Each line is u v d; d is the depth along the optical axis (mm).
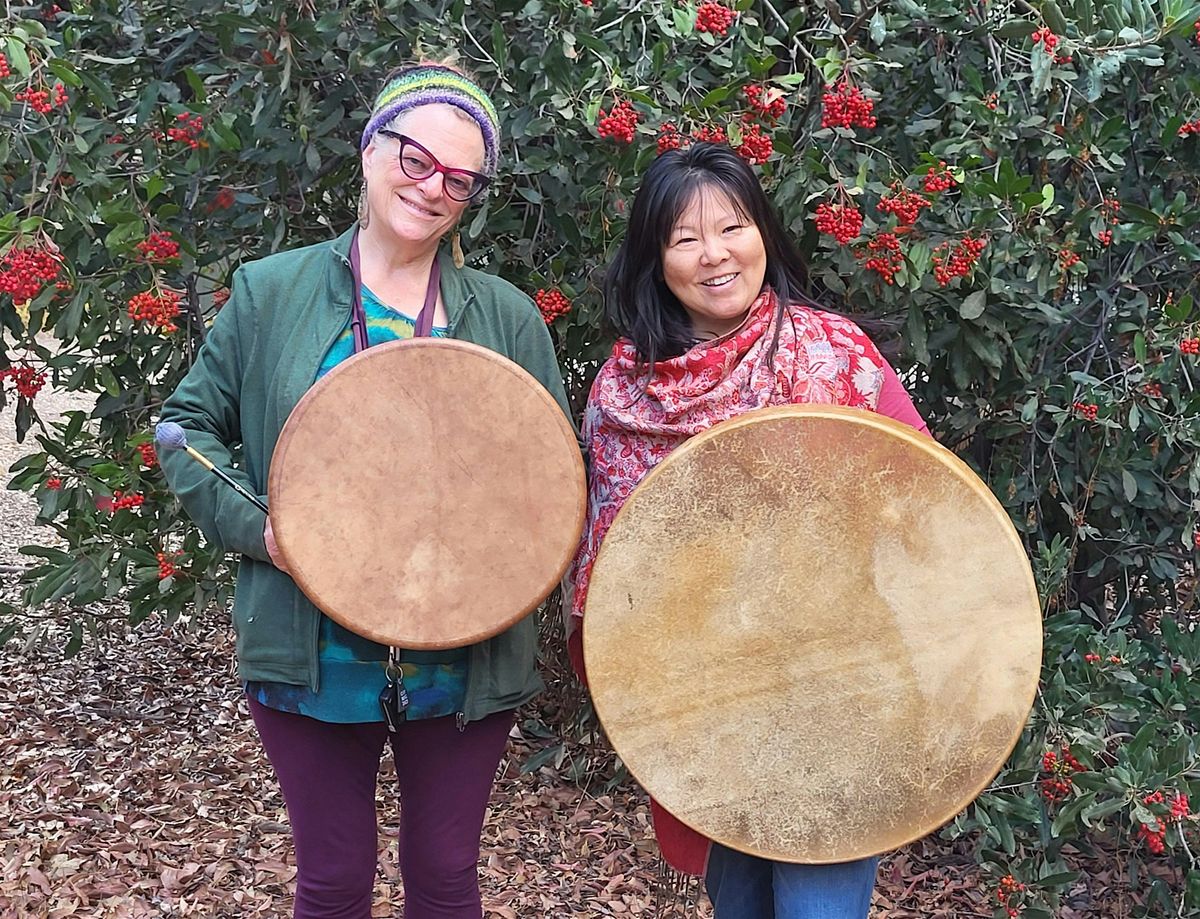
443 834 1809
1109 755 2729
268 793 3549
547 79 2512
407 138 1656
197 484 1711
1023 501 2980
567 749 3725
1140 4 2453
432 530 1658
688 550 1649
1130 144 2824
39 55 2432
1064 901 2963
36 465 3148
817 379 1743
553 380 1883
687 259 1776
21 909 2807
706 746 1678
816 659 1654
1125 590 3211
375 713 1736
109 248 2555
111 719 4062
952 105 2797
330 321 1726
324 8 2619
